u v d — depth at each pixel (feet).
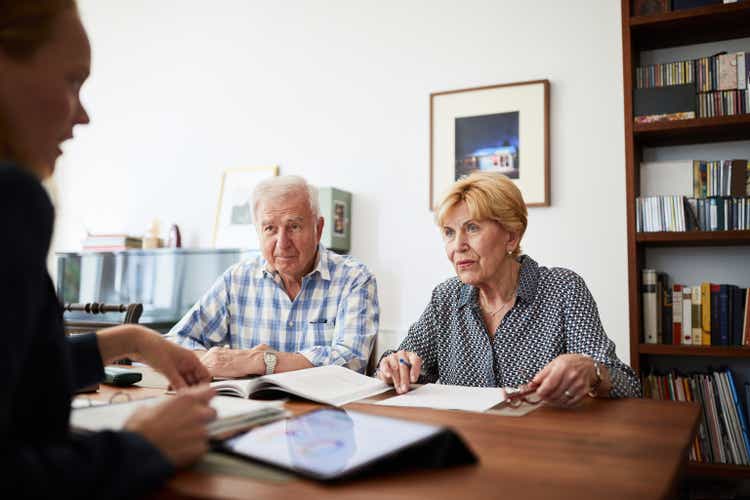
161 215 12.81
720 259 8.16
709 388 7.32
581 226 9.05
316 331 6.18
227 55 12.30
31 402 1.94
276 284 6.38
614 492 1.84
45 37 1.94
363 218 10.70
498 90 9.68
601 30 9.12
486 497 1.79
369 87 10.84
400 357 4.10
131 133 13.25
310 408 3.24
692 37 8.14
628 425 2.84
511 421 2.93
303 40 11.52
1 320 1.61
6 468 1.57
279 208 5.99
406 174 10.43
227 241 11.75
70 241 13.70
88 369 3.04
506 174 9.54
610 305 8.81
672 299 7.65
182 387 3.26
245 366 4.77
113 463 1.78
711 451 7.28
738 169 7.58
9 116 1.92
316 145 11.27
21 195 1.69
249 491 1.82
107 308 6.41
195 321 6.33
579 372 3.33
